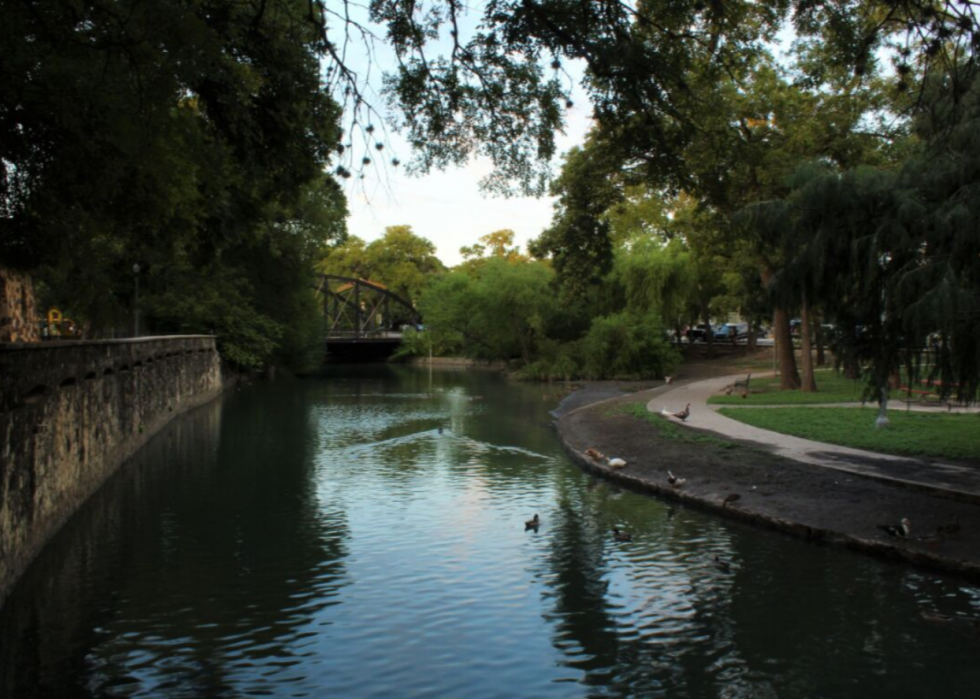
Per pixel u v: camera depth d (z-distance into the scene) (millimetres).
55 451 15008
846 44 9742
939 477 16125
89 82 9547
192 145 12273
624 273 55094
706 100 11273
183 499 18203
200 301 46250
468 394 46750
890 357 14766
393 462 23125
